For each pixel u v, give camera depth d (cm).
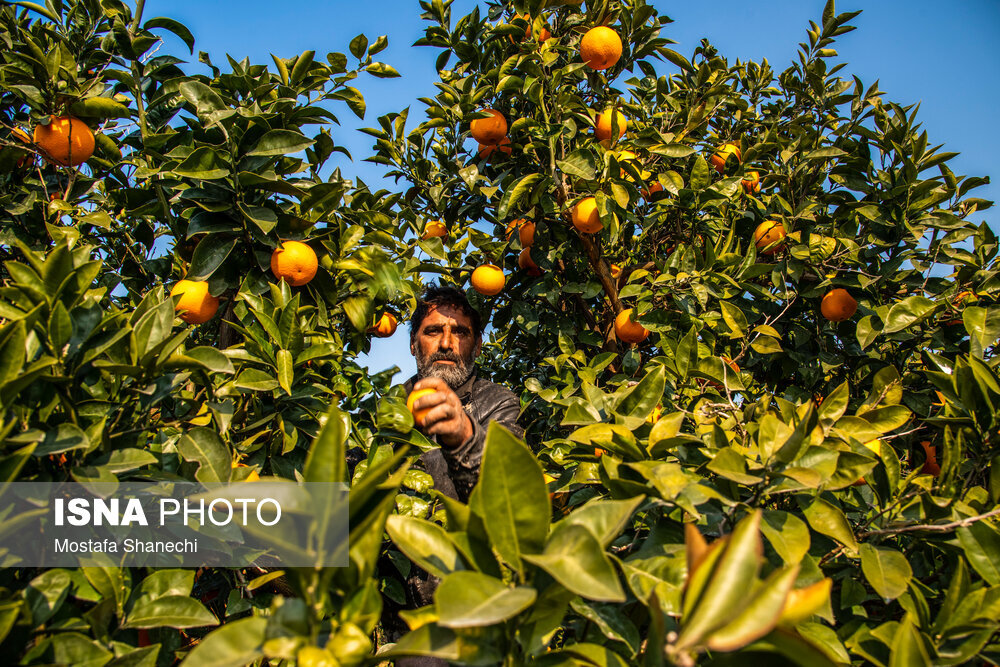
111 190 258
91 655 132
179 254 267
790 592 98
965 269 290
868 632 160
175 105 260
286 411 218
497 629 118
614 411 190
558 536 116
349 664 103
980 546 157
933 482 185
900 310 260
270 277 245
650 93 407
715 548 97
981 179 310
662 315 296
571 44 352
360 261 259
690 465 178
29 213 254
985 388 180
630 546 189
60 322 154
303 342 215
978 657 140
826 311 307
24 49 246
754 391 336
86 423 158
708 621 89
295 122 263
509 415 316
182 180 231
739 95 413
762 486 157
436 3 348
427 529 131
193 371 180
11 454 130
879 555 163
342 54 276
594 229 306
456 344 345
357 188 298
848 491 202
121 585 149
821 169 354
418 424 229
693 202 325
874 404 200
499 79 322
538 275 389
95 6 257
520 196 322
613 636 137
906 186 309
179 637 168
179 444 162
